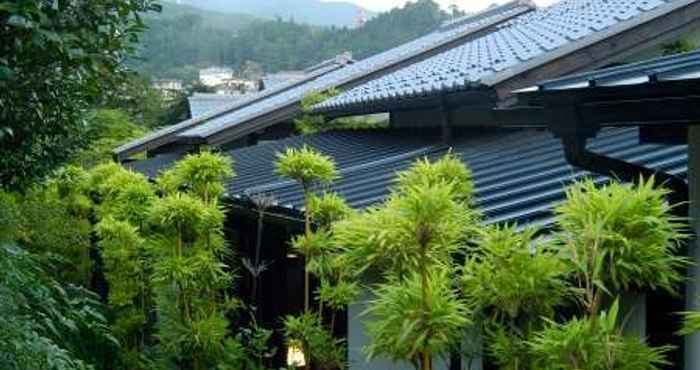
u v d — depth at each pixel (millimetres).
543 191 4562
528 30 9602
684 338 3295
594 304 2258
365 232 2635
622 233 2219
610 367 2158
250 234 7914
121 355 6871
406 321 2346
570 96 3217
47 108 4227
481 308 2586
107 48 3928
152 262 6160
